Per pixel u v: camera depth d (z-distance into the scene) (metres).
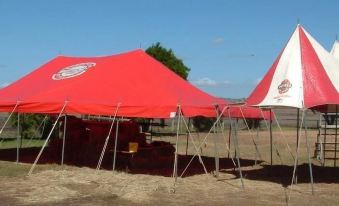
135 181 12.08
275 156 19.47
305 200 10.66
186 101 12.85
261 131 34.12
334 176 14.40
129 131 14.47
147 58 15.12
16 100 13.87
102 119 18.30
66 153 15.09
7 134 24.47
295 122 40.09
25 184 11.38
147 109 12.52
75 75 14.96
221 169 15.18
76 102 13.19
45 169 13.50
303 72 12.17
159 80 13.80
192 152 20.08
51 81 15.15
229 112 13.80
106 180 12.06
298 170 15.53
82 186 11.30
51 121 22.98
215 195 10.96
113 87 13.63
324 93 11.78
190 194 10.97
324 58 12.66
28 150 18.58
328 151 18.83
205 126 29.20
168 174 13.44
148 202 9.99
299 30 13.00
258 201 10.43
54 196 10.20
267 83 12.80
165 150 14.68
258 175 14.16
